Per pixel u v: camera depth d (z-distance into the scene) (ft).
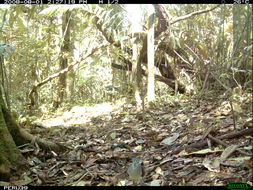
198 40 19.36
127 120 14.30
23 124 14.66
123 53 21.62
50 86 26.43
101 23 19.17
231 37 15.89
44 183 7.27
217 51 17.12
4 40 16.38
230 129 9.07
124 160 8.44
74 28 24.00
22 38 18.89
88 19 19.79
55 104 24.31
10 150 7.88
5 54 10.64
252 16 12.87
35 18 21.03
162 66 22.39
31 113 20.95
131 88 23.36
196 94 18.11
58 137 12.65
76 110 20.84
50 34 21.26
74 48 24.21
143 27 19.36
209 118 11.00
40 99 25.76
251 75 13.67
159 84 25.88
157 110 15.94
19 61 20.52
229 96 13.29
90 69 27.78
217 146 8.02
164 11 18.74
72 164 8.37
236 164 6.57
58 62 26.48
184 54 21.39
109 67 28.25
